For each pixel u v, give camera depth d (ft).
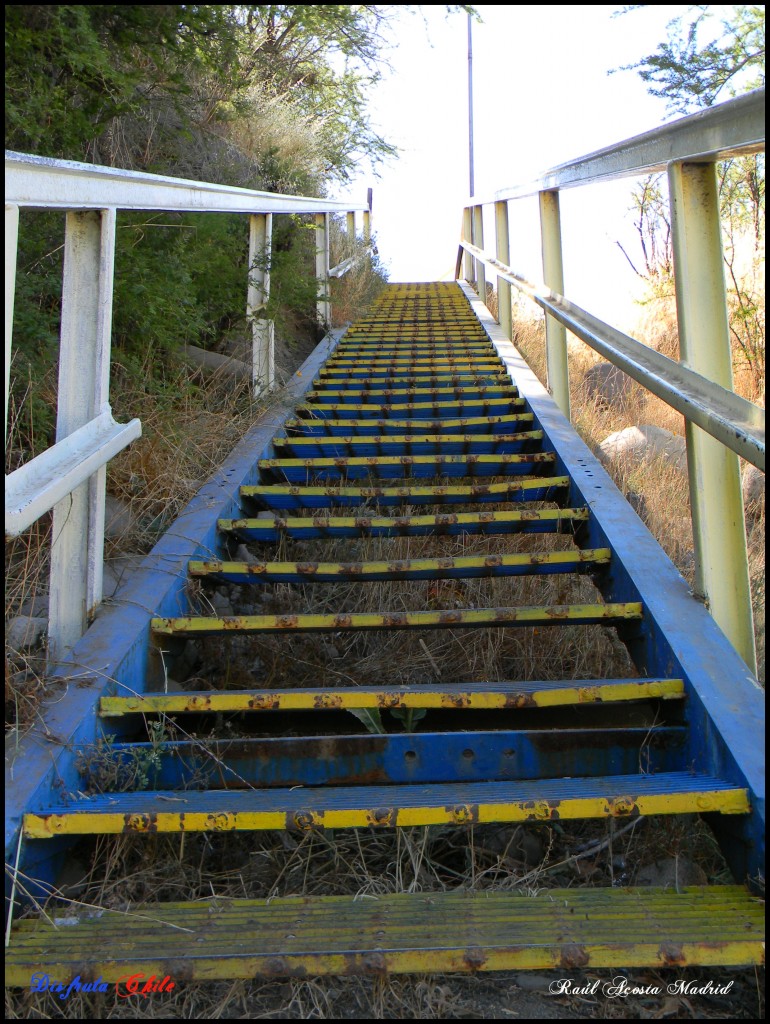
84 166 8.23
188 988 5.33
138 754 7.25
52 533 8.49
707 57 24.72
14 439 10.68
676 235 8.98
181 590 10.12
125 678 8.30
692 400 8.12
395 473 14.17
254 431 15.21
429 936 5.39
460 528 11.62
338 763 7.30
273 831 7.14
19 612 8.97
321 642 11.84
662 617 8.50
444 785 7.11
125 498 11.94
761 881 5.97
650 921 5.55
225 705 7.59
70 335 8.87
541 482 12.73
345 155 36.32
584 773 7.36
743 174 22.25
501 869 6.71
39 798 6.43
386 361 22.44
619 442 18.19
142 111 17.24
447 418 17.66
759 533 14.57
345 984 5.42
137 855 6.71
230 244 18.03
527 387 18.08
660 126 9.14
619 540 10.23
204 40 11.99
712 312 8.98
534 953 5.15
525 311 31.22
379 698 7.55
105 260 8.90
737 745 6.61
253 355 17.35
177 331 14.82
